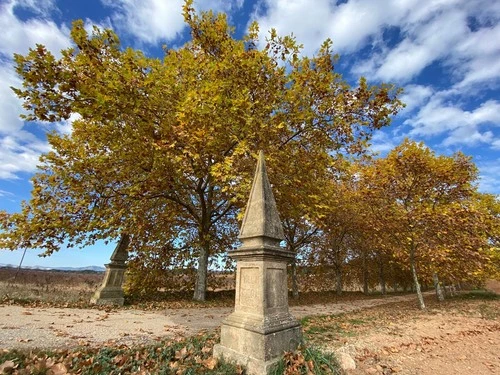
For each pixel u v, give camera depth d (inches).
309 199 405.7
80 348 170.7
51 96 301.4
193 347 180.7
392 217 507.5
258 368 138.9
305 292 944.9
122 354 164.6
